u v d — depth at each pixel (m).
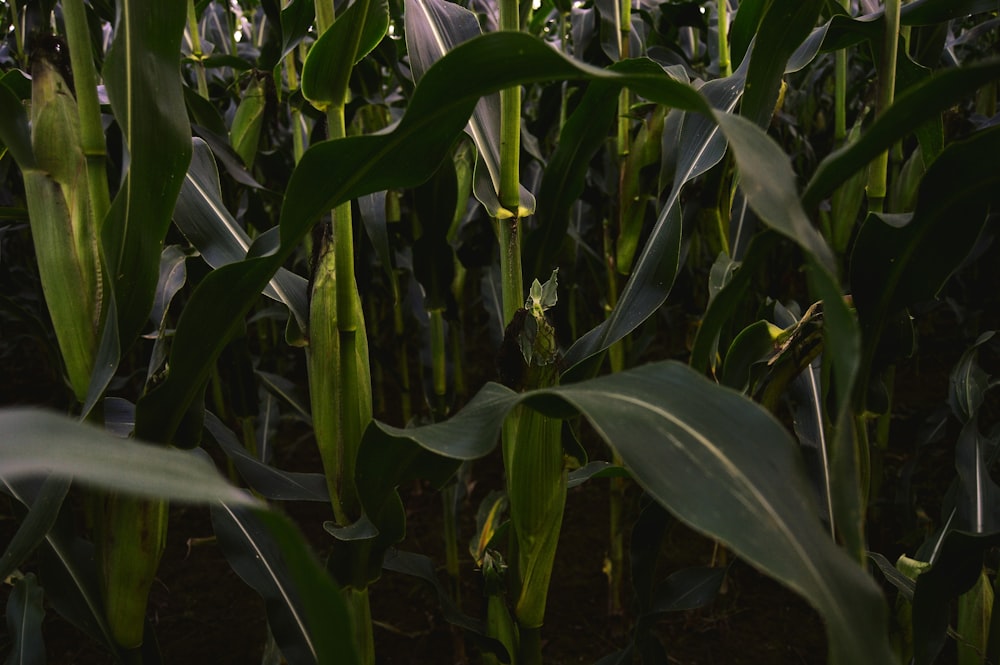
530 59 0.77
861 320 1.11
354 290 1.19
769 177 0.61
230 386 2.30
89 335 1.04
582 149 1.62
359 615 1.31
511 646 1.41
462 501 2.38
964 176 0.89
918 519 2.14
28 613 1.38
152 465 0.47
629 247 2.03
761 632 2.26
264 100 2.21
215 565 2.72
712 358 1.79
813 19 1.26
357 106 2.58
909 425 3.35
